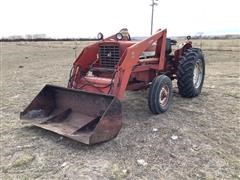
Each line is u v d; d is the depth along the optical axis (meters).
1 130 5.21
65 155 4.16
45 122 5.00
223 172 3.69
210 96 7.33
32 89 8.95
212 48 31.00
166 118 5.63
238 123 5.37
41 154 4.21
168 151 4.24
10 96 7.99
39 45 50.69
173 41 7.14
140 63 5.62
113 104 4.32
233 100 6.93
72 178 3.57
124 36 6.13
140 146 4.41
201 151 4.25
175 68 7.20
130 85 5.80
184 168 3.79
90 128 4.52
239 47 32.69
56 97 5.46
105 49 5.71
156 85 5.59
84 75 5.82
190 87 6.77
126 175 3.62
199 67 7.19
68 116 5.10
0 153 4.29
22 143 4.61
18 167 3.88
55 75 12.13
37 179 3.57
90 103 4.84
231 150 4.29
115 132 4.42
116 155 4.12
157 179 3.54
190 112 6.00
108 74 5.68
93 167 3.80
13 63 19.25
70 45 47.78
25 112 5.30
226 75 11.07
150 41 5.54
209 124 5.32
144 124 5.31
